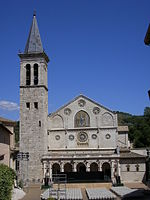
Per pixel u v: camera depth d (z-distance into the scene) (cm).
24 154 7875
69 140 9269
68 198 4844
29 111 9006
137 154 9119
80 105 9438
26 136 8862
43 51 9238
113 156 8744
